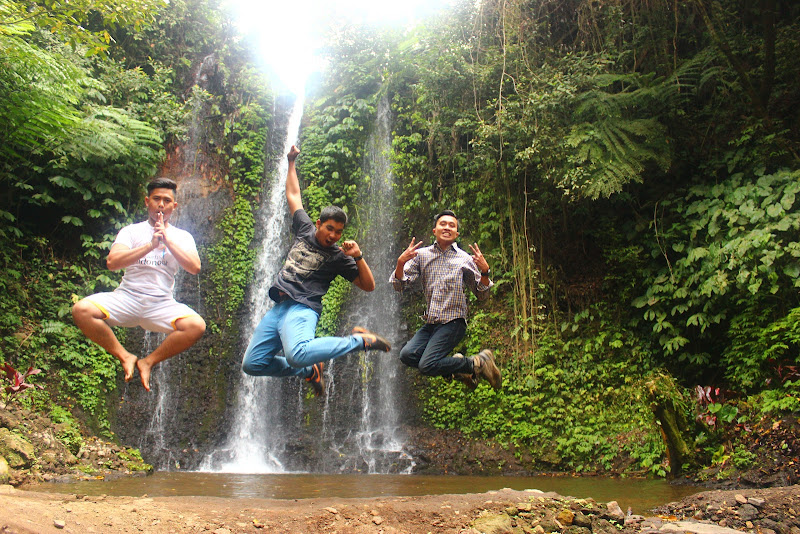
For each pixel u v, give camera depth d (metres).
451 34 11.43
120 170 11.91
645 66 11.29
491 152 10.66
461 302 4.81
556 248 11.37
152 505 4.29
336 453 10.66
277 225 13.55
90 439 9.38
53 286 11.00
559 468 9.60
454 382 11.02
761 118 9.71
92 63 12.84
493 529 3.89
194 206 13.12
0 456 6.72
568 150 10.01
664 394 8.09
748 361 8.73
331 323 12.21
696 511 4.90
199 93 14.13
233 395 11.74
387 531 3.80
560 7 11.71
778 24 10.59
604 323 10.61
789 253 8.38
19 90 9.88
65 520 3.44
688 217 10.16
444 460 10.17
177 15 14.93
